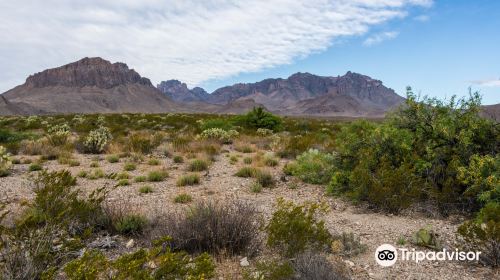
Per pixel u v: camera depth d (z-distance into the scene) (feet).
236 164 46.01
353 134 33.22
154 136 69.10
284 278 14.43
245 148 58.13
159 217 21.31
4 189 30.27
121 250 17.97
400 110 31.37
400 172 25.68
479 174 24.08
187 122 114.73
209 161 45.16
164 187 32.99
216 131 70.49
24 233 14.67
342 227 22.29
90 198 20.34
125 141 62.49
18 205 25.13
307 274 14.57
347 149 32.91
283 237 17.07
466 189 24.89
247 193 31.04
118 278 11.05
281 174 39.27
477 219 21.11
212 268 12.04
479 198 23.29
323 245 18.21
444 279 15.79
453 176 26.32
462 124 27.99
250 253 17.61
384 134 30.32
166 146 58.03
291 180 36.47
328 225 22.57
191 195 29.94
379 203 25.67
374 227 22.31
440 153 27.30
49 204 18.84
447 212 24.73
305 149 52.34
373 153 29.40
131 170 41.52
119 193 30.19
